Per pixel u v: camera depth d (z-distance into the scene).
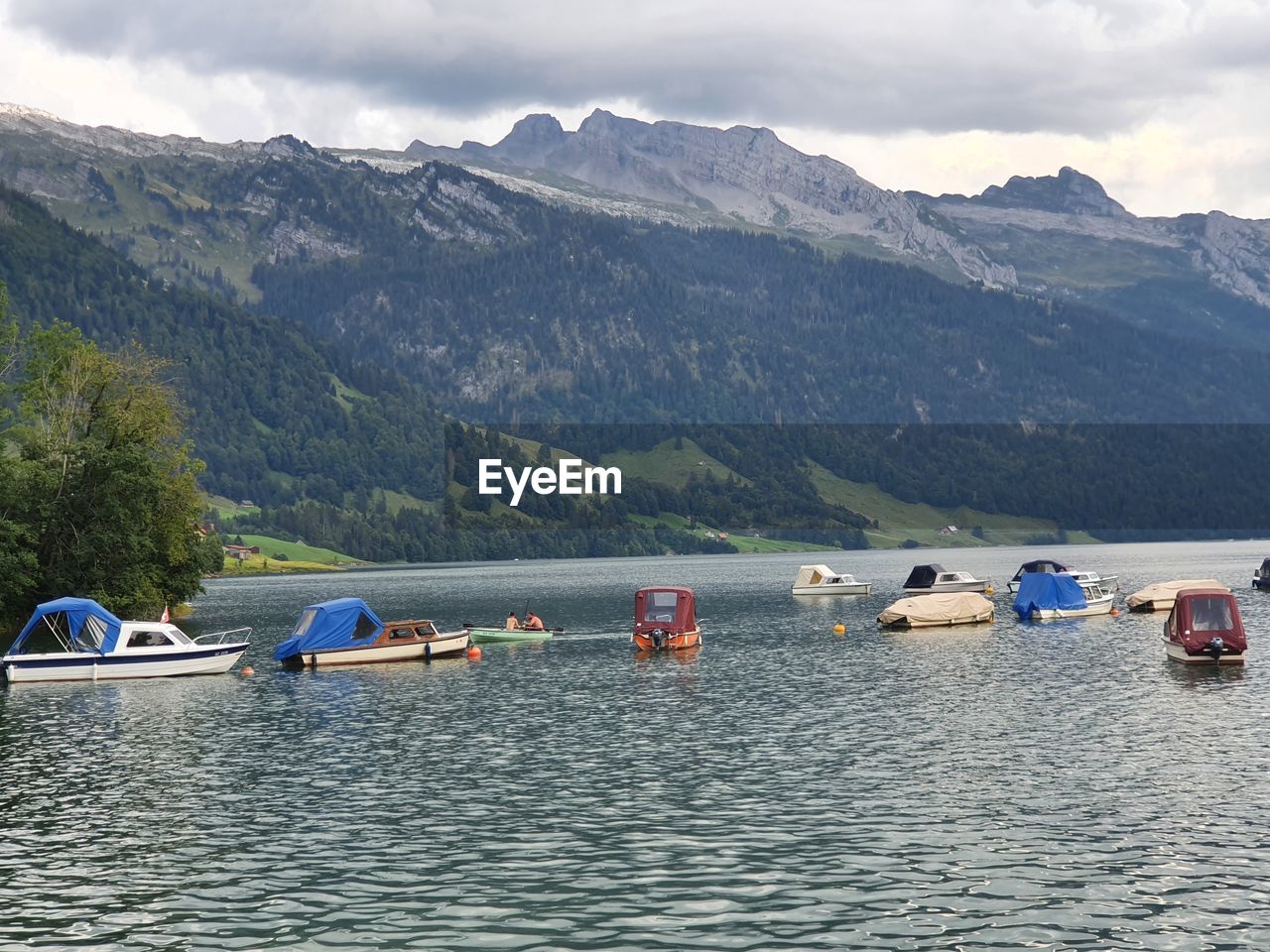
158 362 123.00
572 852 40.78
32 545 109.94
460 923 34.16
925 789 48.53
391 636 100.56
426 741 62.12
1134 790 47.53
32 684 87.12
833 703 71.88
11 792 51.06
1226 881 36.44
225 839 42.97
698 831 43.03
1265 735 58.62
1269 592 163.75
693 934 33.06
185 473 125.88
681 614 107.69
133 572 113.38
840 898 35.62
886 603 163.38
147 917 34.97
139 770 55.62
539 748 59.66
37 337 115.88
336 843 42.28
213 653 92.56
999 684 78.31
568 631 126.94
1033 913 34.06
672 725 65.56
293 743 62.09
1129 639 106.19
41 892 37.28
